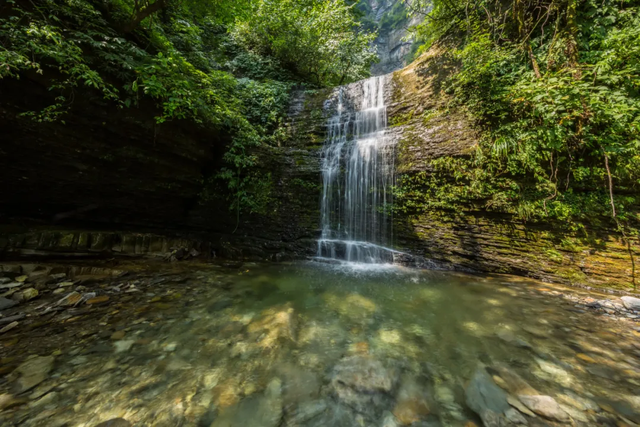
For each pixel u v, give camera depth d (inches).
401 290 167.8
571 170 167.3
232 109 285.3
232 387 76.2
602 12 173.2
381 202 254.5
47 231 168.9
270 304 140.1
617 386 78.6
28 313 112.6
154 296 142.8
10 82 133.6
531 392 76.3
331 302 147.0
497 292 161.3
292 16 416.8
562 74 175.5
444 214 221.5
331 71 510.6
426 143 235.9
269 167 280.1
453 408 70.7
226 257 249.3
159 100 196.4
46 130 153.6
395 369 87.4
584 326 118.3
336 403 71.9
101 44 161.9
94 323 109.4
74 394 69.7
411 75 294.0
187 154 234.7
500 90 198.2
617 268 153.8
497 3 233.0
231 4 349.4
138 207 230.4
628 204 152.0
